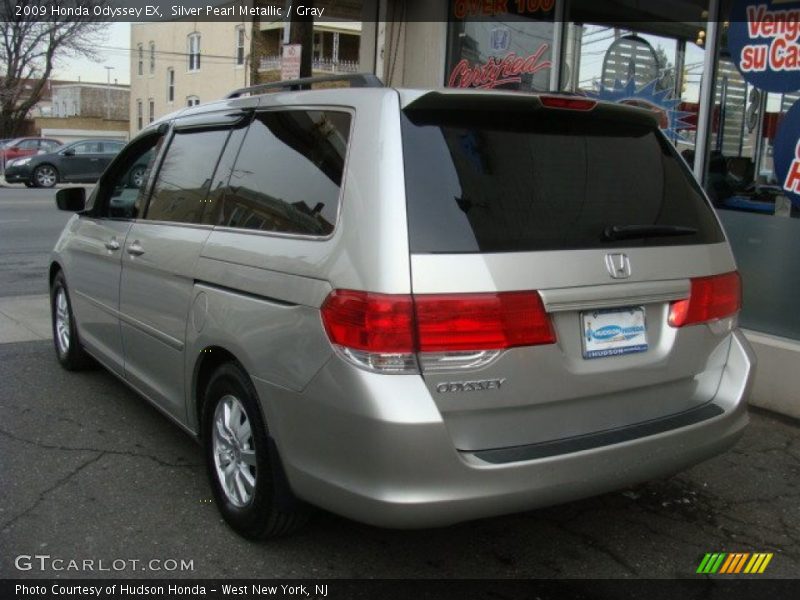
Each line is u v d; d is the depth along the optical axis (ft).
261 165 11.34
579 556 11.30
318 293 9.29
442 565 10.93
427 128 9.47
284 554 11.05
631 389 10.14
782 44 17.51
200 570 10.59
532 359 9.20
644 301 10.08
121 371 15.38
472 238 9.06
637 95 21.27
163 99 135.74
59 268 18.84
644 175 10.85
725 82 18.85
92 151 83.82
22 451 14.30
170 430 15.42
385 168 9.12
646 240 10.32
